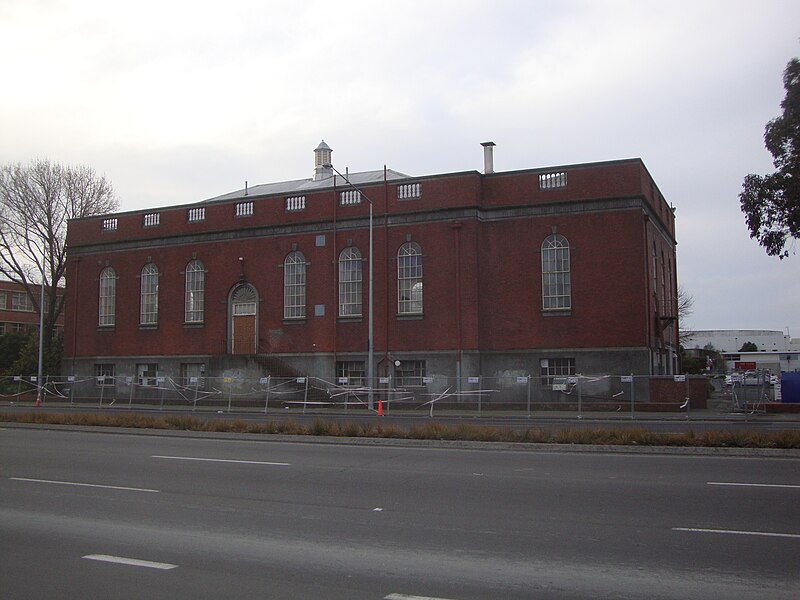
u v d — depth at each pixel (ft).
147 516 34.06
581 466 47.91
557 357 117.08
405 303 126.52
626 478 42.52
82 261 160.56
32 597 22.27
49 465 51.21
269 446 62.23
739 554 26.09
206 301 144.87
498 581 23.41
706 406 108.88
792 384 110.32
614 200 115.85
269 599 21.91
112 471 48.08
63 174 190.90
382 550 27.45
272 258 139.13
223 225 144.56
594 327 115.24
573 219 118.01
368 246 130.11
